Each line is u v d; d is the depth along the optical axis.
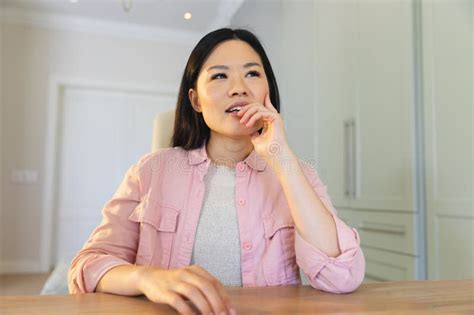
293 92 2.59
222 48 0.78
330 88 2.16
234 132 0.75
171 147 0.89
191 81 0.84
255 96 0.75
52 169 3.65
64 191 3.78
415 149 1.54
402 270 1.58
